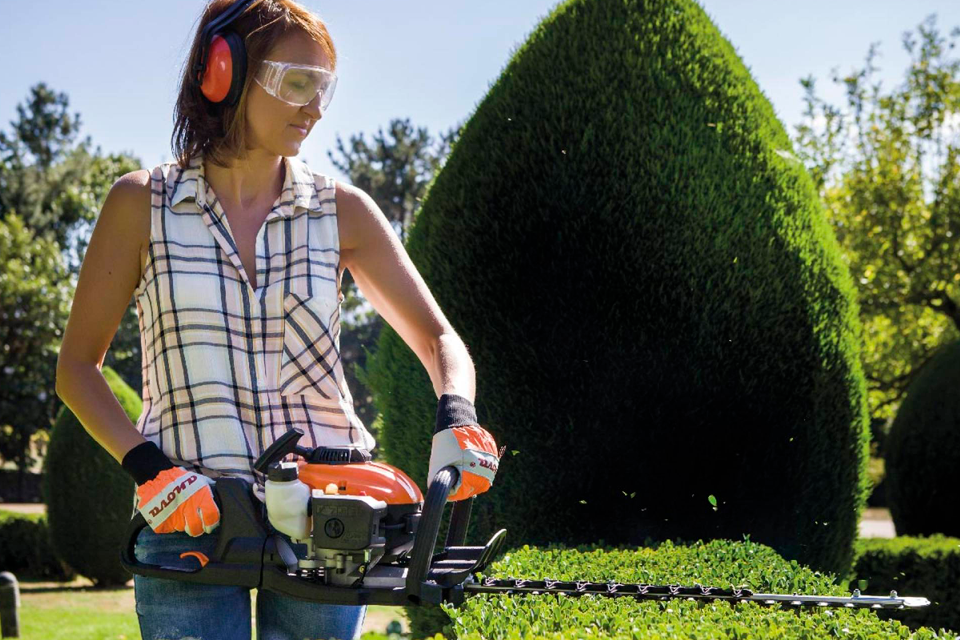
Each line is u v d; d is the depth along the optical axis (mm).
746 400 4617
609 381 4609
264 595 2117
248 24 1974
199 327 1964
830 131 17828
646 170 4684
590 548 4363
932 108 17641
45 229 36125
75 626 8258
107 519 11188
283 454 1822
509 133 4844
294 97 1971
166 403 1988
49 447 11336
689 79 4855
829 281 4812
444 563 1888
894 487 9680
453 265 4766
